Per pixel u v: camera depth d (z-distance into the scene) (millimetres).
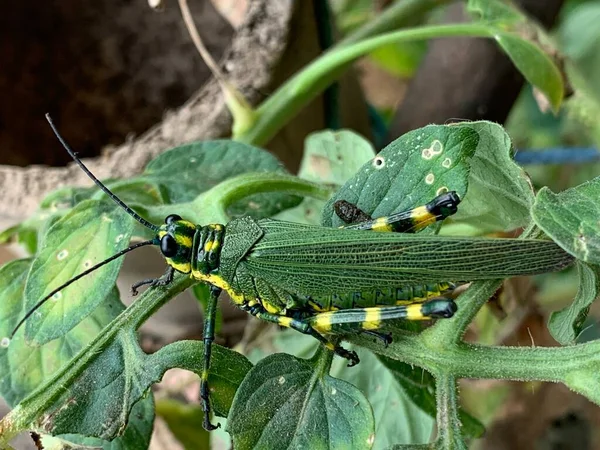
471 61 113
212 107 92
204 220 66
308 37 103
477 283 54
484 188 60
